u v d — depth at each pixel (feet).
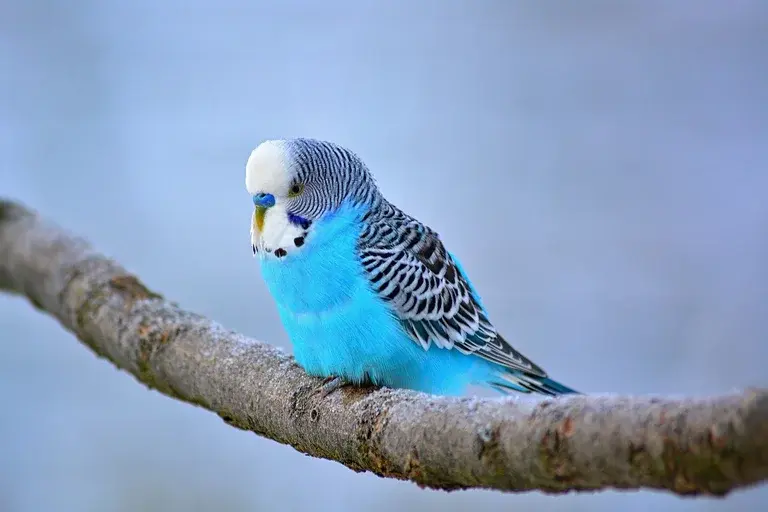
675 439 18.13
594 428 19.42
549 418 20.29
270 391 29.19
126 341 33.96
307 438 27.76
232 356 30.96
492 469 21.36
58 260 39.32
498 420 21.36
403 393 25.50
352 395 26.91
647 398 19.34
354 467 26.30
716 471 17.75
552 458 20.04
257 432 30.30
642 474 18.81
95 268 38.24
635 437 18.74
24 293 41.93
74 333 37.40
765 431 16.97
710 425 17.70
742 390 18.02
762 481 17.46
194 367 31.53
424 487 23.97
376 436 24.73
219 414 31.30
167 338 32.96
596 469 19.51
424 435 23.04
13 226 42.52
